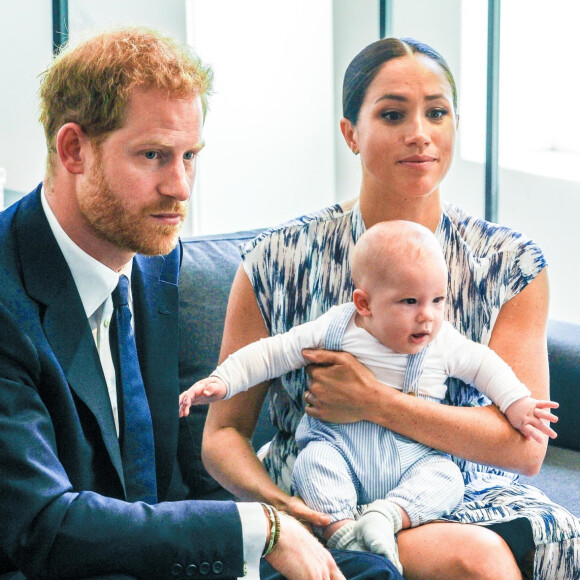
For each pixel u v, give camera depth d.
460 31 5.20
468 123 5.39
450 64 5.29
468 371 2.14
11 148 4.21
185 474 2.62
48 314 1.87
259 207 5.09
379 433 2.10
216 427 2.33
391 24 3.53
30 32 4.15
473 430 2.07
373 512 1.98
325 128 5.34
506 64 5.41
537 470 2.12
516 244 2.21
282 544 1.75
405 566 1.99
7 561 1.90
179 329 2.69
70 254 1.92
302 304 2.28
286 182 5.20
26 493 1.69
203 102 1.95
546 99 5.68
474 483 2.23
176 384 2.10
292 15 5.04
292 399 2.30
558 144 5.72
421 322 2.06
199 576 1.72
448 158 2.17
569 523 2.05
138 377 2.01
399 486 2.05
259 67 4.94
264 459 2.36
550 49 5.61
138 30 1.89
